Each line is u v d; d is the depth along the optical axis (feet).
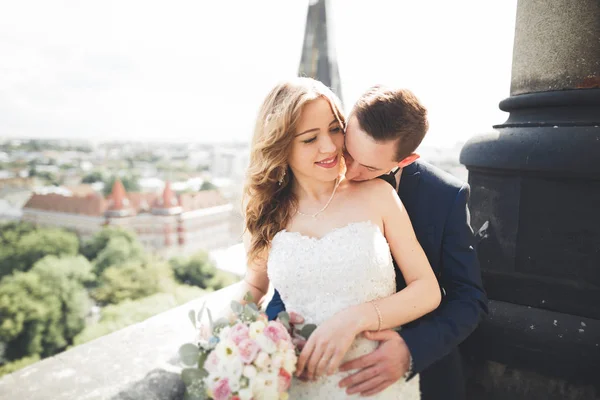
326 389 3.09
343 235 3.22
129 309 115.85
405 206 3.71
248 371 2.63
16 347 111.45
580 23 4.25
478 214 4.94
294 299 3.37
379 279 3.20
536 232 4.44
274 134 3.19
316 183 3.49
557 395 4.24
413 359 3.06
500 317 4.55
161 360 3.94
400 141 2.90
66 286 122.31
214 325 3.10
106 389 3.50
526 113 4.71
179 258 141.90
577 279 4.27
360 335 3.13
